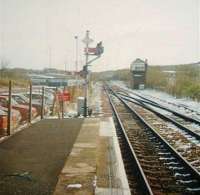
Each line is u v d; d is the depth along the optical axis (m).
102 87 96.31
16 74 93.31
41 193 6.63
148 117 24.91
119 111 29.00
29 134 13.51
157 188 8.24
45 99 27.98
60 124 16.64
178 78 58.56
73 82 50.34
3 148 10.70
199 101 40.28
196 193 7.91
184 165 10.17
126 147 13.12
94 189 6.91
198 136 15.23
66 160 9.19
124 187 7.19
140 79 89.00
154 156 11.80
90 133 13.77
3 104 20.66
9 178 7.55
